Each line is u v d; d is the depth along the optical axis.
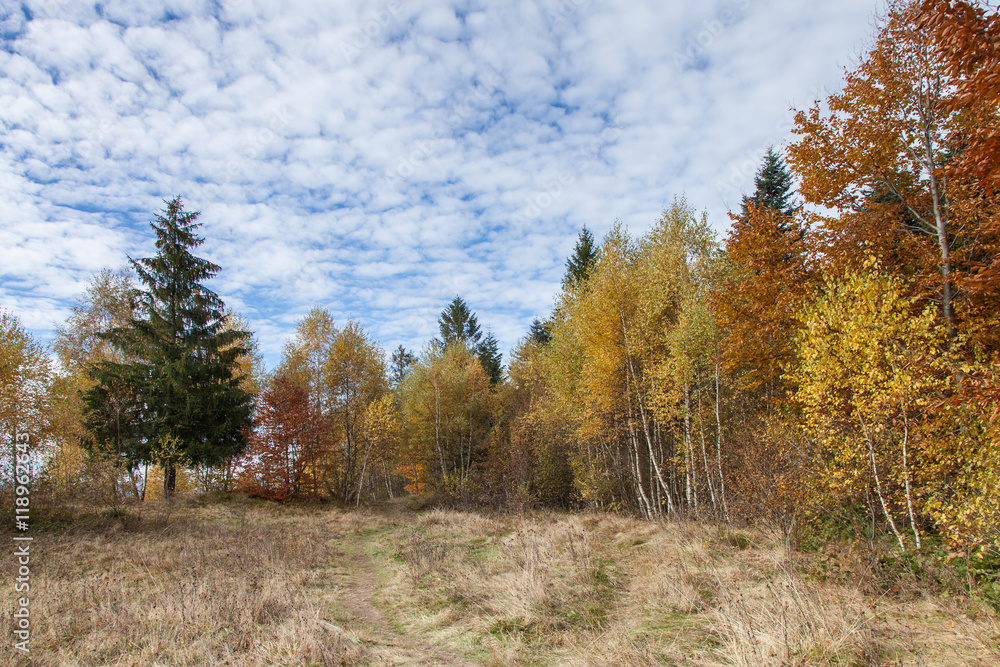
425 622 6.55
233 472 21.05
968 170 6.50
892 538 7.57
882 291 7.55
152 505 17.00
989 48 4.94
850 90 10.16
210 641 5.36
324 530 14.32
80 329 22.84
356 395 23.52
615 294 15.30
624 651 4.84
